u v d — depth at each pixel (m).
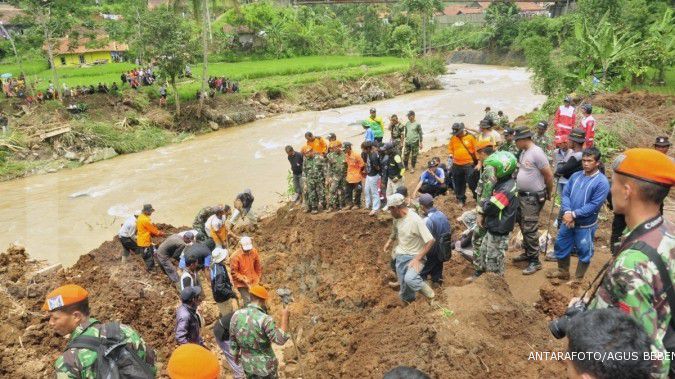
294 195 15.47
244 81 40.69
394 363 5.75
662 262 2.46
